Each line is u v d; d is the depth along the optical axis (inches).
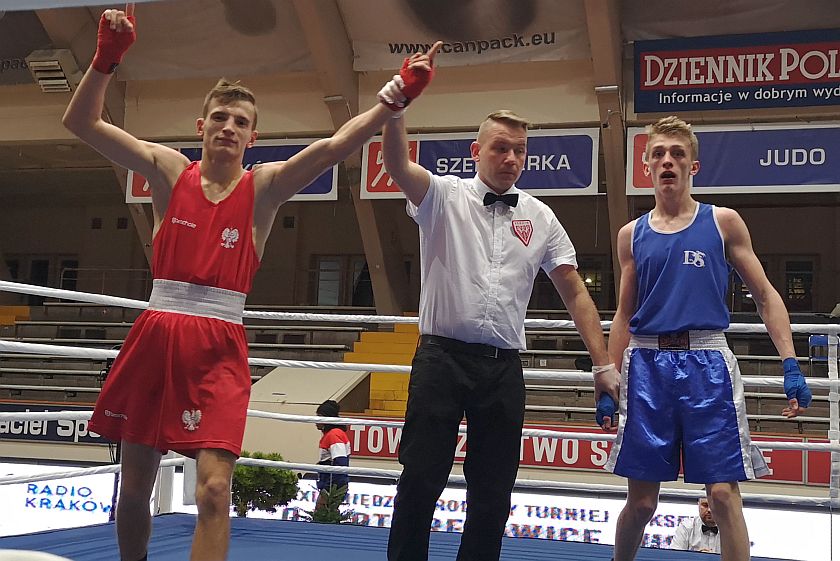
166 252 74.9
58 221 628.7
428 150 390.0
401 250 519.5
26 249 630.5
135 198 446.3
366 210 453.1
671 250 88.9
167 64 414.3
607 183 389.7
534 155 382.0
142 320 74.4
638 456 86.6
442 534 136.9
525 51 374.3
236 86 78.3
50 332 530.6
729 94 353.4
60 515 278.8
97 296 120.2
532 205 88.8
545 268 92.5
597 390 91.4
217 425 70.9
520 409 84.6
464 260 83.8
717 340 87.7
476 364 83.0
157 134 427.5
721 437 84.3
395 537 82.0
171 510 153.5
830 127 349.4
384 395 438.0
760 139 355.3
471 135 385.4
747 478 83.8
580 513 254.2
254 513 236.8
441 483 82.1
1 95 434.0
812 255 515.5
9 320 555.2
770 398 385.7
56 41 403.2
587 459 319.0
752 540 224.5
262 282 592.4
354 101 402.6
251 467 180.2
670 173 89.7
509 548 126.4
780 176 351.9
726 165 356.8
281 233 595.8
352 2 381.7
